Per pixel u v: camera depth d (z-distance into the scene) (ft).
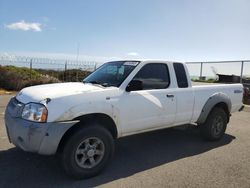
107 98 14.42
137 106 15.62
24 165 15.17
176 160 16.58
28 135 12.60
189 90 18.63
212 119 20.21
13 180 13.38
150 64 16.98
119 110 14.84
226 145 19.86
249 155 17.71
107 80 16.31
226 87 21.42
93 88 14.76
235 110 22.33
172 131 23.39
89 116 14.01
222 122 21.02
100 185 13.08
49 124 12.57
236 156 17.47
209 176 14.28
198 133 22.88
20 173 14.17
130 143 19.88
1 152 17.03
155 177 14.07
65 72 71.92
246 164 16.08
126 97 15.20
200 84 21.30
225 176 14.32
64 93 13.50
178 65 18.56
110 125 15.06
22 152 17.03
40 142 12.57
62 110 12.88
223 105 21.42
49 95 13.24
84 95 13.76
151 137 21.49
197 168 15.35
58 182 13.28
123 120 15.12
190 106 18.62
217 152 18.22
